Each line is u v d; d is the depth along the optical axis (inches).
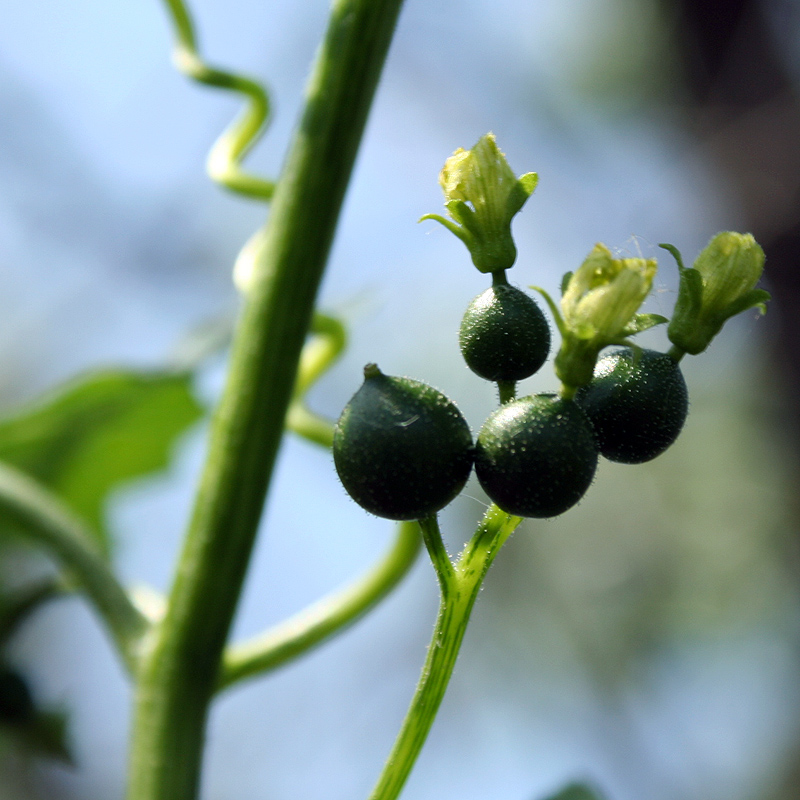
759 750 24.9
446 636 7.3
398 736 7.3
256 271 7.8
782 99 22.8
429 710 7.3
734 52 23.6
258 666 8.2
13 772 17.4
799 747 24.2
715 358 24.8
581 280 7.2
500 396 7.4
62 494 10.4
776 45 23.4
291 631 8.2
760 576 25.1
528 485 7.2
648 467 25.8
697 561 25.5
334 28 7.8
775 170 22.1
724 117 23.3
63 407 9.3
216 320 9.6
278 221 7.8
